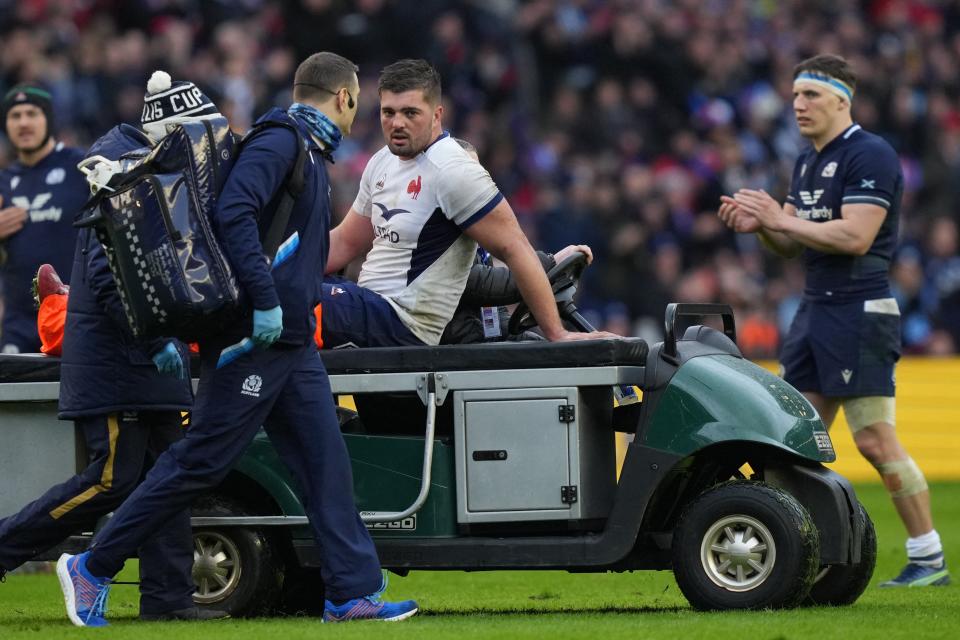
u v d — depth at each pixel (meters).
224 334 20.95
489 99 66.94
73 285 22.41
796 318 30.06
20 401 23.69
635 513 22.12
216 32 62.81
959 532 38.88
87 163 20.77
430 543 22.66
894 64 78.50
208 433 21.16
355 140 61.78
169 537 22.52
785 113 72.75
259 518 22.86
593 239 61.78
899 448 29.36
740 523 21.72
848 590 23.75
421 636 19.14
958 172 75.00
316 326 22.52
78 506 22.41
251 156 20.62
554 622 21.02
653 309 61.31
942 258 68.19
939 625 20.50
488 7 68.00
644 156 67.19
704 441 21.92
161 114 21.88
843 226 28.80
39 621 22.78
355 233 25.73
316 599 24.64
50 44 59.19
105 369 22.11
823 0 79.12
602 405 23.00
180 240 20.19
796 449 21.94
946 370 54.47
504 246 23.45
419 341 24.02
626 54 70.44
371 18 65.75
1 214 32.34
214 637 19.36
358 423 24.28
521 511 22.39
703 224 63.94
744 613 21.20
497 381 22.47
